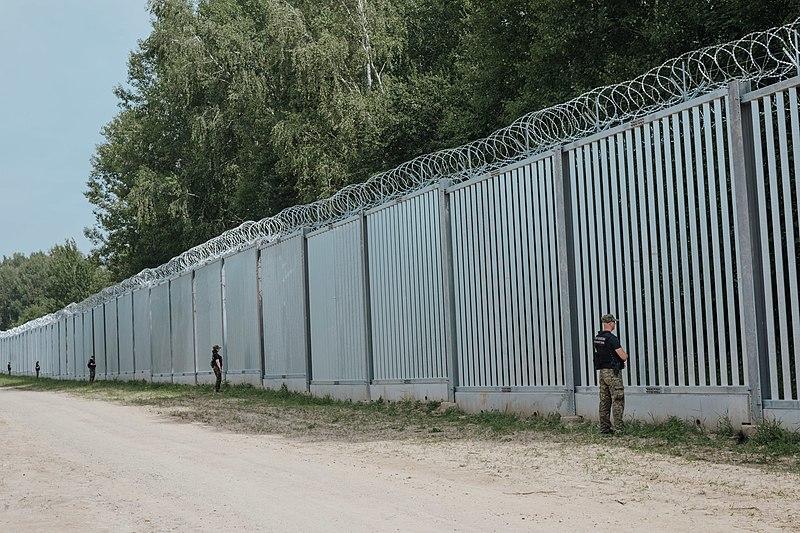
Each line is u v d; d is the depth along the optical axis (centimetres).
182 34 4744
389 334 2064
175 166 5825
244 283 2969
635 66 2480
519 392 1608
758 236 1146
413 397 1961
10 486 1100
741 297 1152
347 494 920
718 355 1198
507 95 3291
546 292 1534
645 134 1311
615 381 1291
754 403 1136
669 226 1265
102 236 7412
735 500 814
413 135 3988
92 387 4381
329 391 2353
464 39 3841
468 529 723
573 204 1467
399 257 2016
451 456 1205
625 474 980
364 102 4034
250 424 1845
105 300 5078
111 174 7238
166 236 5716
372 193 2175
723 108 1183
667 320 1273
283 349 2664
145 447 1480
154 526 796
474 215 1744
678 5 2417
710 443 1139
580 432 1350
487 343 1709
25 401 3231
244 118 4700
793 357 1110
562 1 2731
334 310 2327
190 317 3562
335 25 4191
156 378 4069
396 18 4272
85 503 944
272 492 955
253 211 4884
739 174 1152
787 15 2084
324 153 4150
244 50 4578
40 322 7406
